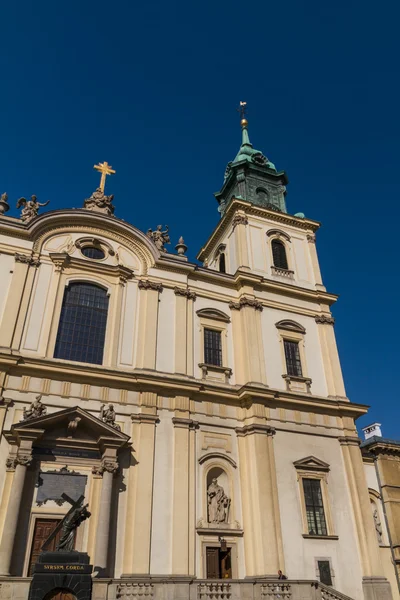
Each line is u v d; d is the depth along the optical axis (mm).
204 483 24109
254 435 25734
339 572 24250
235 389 27078
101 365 25250
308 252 35969
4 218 26625
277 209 37844
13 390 22547
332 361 31094
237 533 23562
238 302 30812
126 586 17641
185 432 24609
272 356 29500
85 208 30094
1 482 20297
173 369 26406
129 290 28156
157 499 22578
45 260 26875
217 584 19016
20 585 15852
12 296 24781
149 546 21297
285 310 31922
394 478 31641
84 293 27219
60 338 25375
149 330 26922
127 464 22828
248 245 33719
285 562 23203
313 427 27984
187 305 29000
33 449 21406
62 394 23359
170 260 29672
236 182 39469
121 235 29641
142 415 24047
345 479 27375
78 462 21922
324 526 25312
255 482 24562
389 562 28547
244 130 44031
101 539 20266
